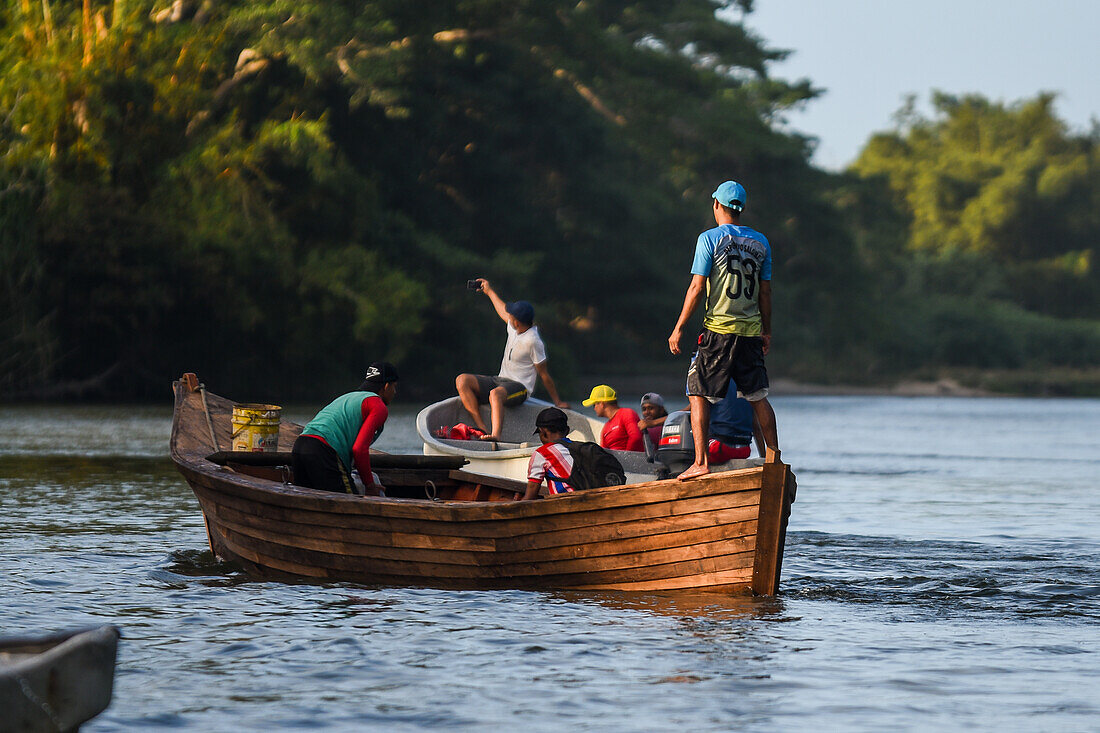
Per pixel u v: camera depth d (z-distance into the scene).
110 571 32.00
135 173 140.12
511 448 44.56
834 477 66.00
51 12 141.62
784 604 28.42
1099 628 26.06
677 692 20.31
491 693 20.17
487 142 187.50
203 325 143.00
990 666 22.42
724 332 30.20
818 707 19.50
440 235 180.62
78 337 136.50
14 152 125.88
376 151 172.62
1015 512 49.12
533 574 30.25
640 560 29.52
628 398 189.12
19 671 11.62
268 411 37.44
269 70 156.38
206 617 26.23
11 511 43.47
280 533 32.28
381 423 34.56
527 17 163.50
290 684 20.61
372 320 143.62
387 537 30.98
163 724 18.25
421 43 163.62
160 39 142.88
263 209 144.62
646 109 187.75
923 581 32.03
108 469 59.75
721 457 36.62
